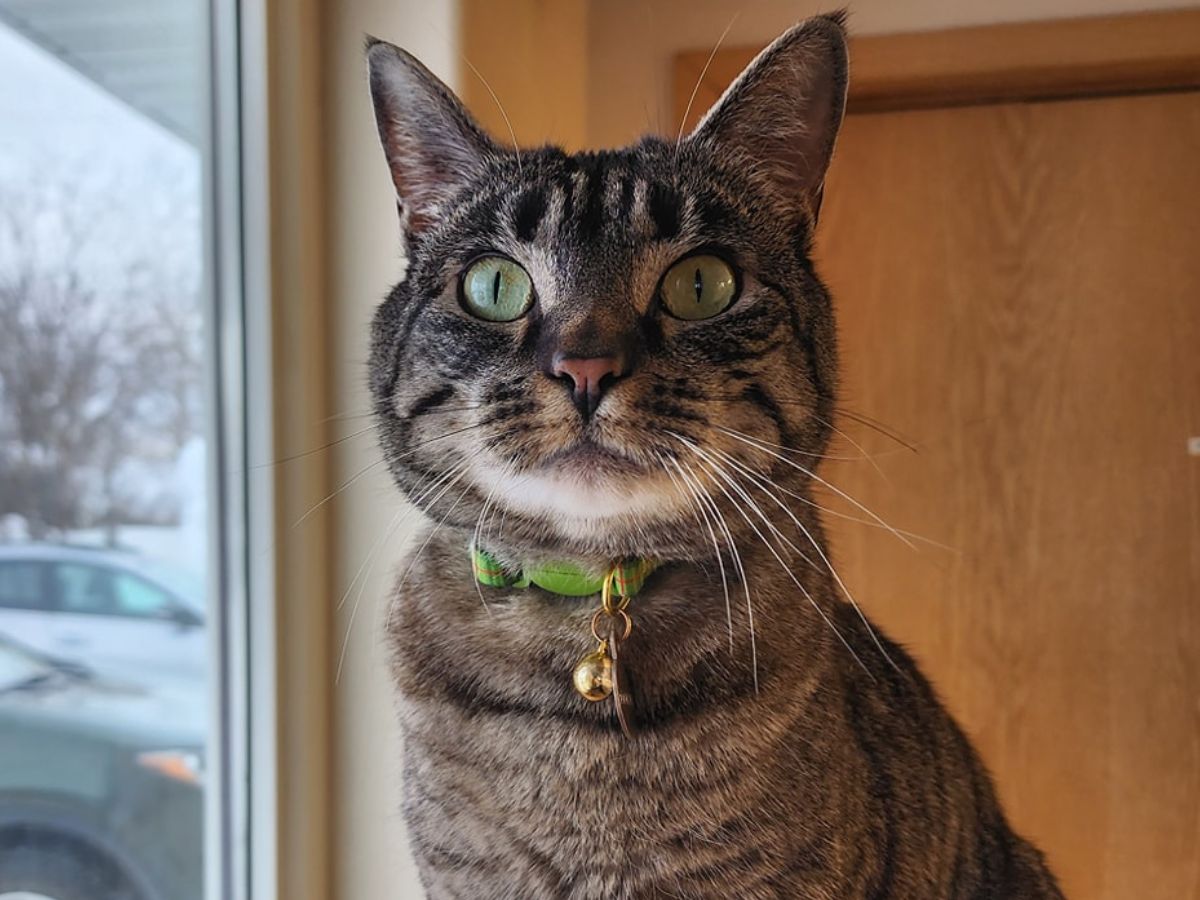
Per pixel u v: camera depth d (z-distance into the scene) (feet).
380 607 1.00
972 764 1.08
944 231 1.48
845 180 1.50
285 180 1.04
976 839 0.99
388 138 0.85
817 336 0.85
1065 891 1.46
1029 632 1.48
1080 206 1.45
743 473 0.76
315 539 1.07
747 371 0.76
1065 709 1.47
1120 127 1.44
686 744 0.73
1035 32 1.35
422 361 0.80
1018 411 1.48
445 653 0.82
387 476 1.03
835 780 0.75
